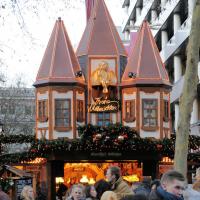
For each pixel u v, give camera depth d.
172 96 46.53
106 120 34.03
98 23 35.56
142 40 34.41
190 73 17.09
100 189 11.59
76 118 32.72
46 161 31.03
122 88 33.97
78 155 29.88
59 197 29.11
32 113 61.03
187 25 42.28
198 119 43.41
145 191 11.37
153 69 33.41
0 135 29.95
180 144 17.14
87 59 34.56
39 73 33.31
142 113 32.88
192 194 8.48
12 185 23.62
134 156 29.86
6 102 56.06
